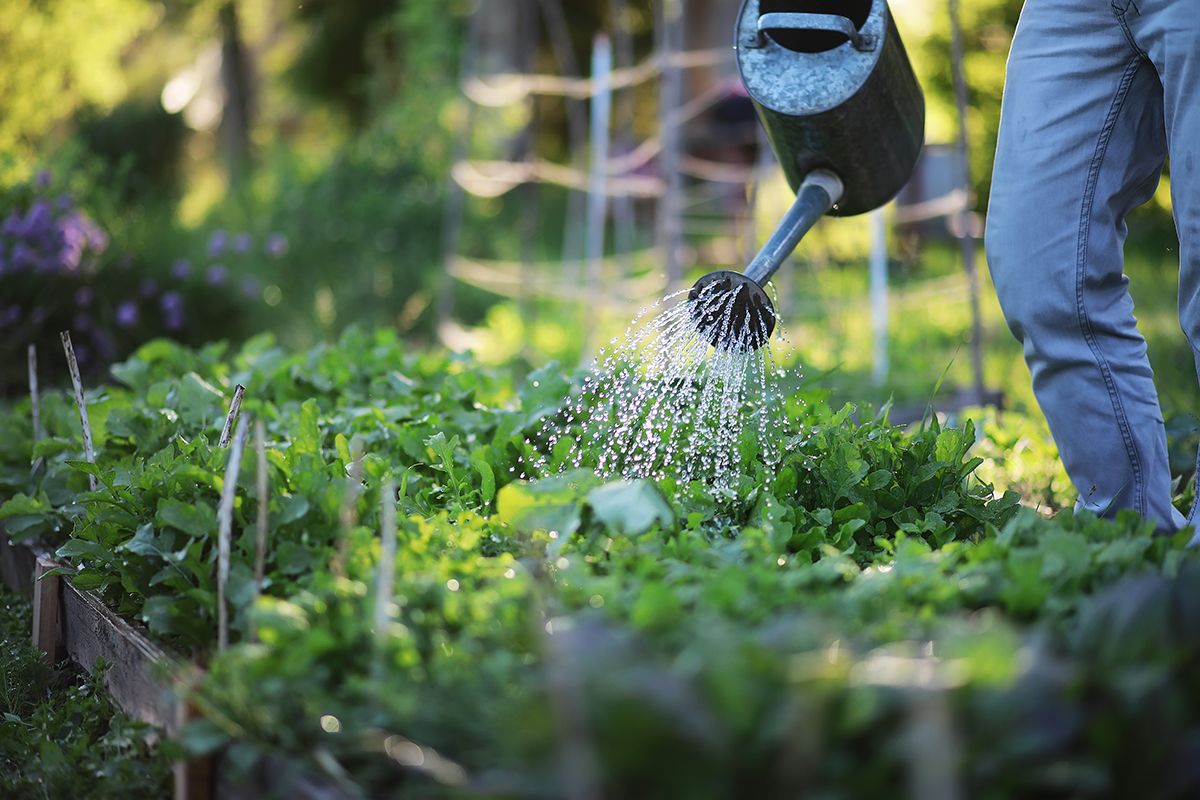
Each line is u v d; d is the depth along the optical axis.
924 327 10.67
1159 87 3.70
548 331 11.94
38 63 13.02
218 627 2.95
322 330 11.69
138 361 5.58
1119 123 3.68
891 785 1.81
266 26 24.78
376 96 18.62
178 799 2.65
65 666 3.92
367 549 2.91
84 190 9.45
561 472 3.89
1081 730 1.83
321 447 4.03
